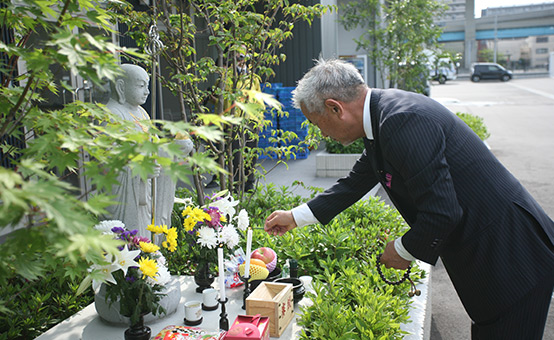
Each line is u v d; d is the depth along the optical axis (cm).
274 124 1000
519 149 1154
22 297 300
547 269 200
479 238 202
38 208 116
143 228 303
